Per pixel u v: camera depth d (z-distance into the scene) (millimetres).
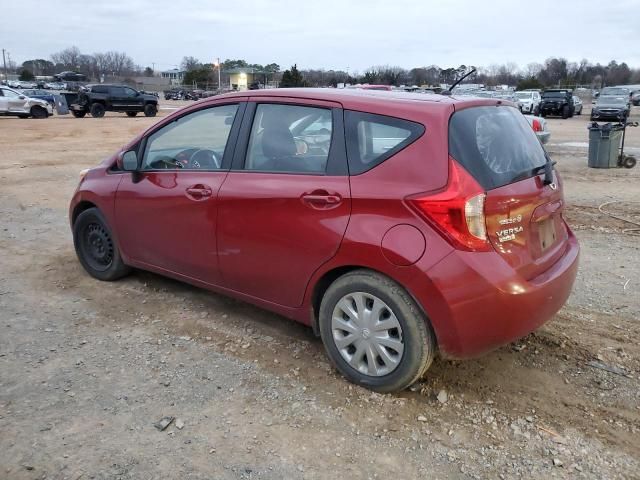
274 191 3609
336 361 3541
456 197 2980
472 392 3463
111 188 4793
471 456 2906
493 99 3707
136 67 146375
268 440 2988
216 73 94562
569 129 26938
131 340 4055
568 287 3564
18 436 2977
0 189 10000
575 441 3031
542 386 3549
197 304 4684
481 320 3045
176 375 3592
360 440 3006
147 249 4609
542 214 3443
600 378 3648
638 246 6625
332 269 3426
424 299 3059
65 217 7926
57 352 3865
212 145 4156
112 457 2838
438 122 3158
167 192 4289
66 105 34406
